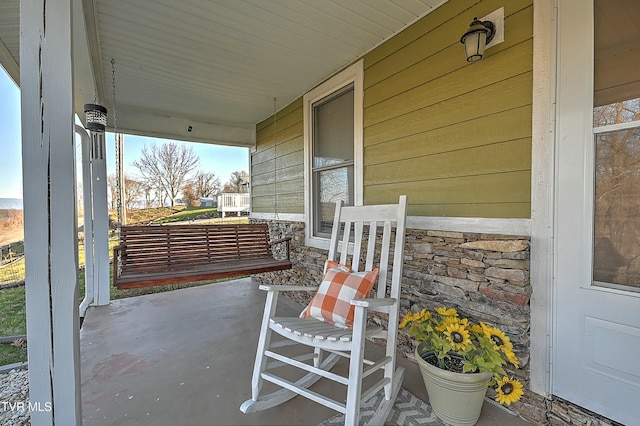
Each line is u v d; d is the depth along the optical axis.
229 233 3.63
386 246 2.01
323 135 3.45
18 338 2.87
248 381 2.02
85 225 3.64
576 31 1.51
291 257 3.99
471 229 1.93
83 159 3.61
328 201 3.39
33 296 1.23
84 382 2.00
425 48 2.22
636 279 1.38
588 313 1.49
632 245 1.39
